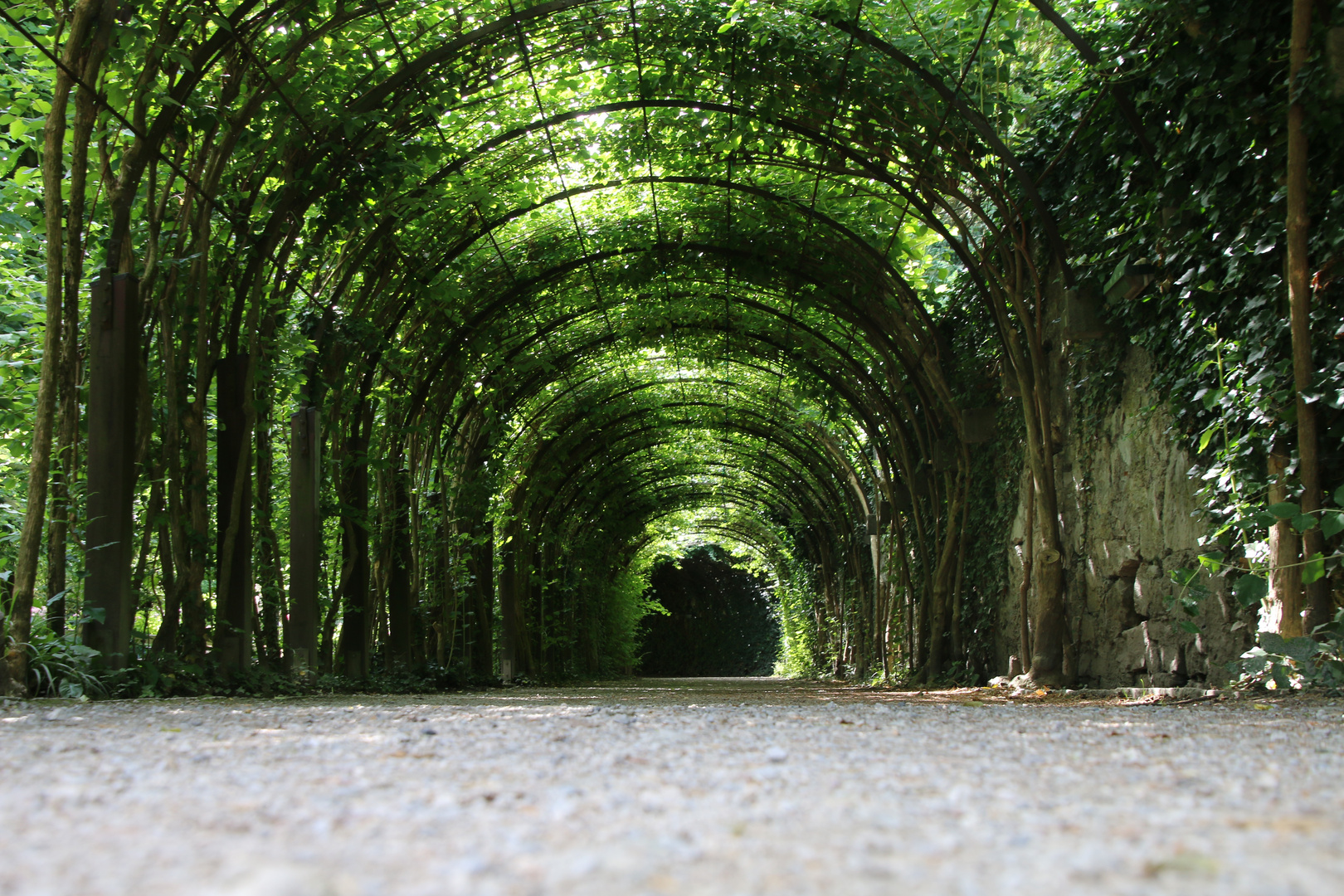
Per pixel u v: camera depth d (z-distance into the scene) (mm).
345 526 9531
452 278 10023
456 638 13672
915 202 8547
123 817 1766
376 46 7363
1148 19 6051
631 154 9344
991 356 9727
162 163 7070
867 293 10797
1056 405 8430
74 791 2029
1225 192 5680
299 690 7574
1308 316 4914
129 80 6023
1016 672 8812
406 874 1339
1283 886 1252
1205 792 2041
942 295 11109
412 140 7930
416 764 2498
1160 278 6312
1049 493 7992
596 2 7316
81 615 5770
